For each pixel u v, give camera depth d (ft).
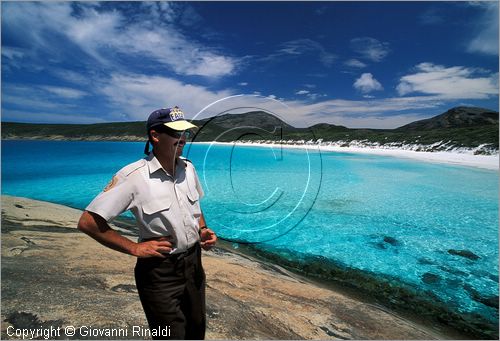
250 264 15.49
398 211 27.89
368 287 14.44
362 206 29.68
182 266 4.58
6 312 8.06
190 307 4.88
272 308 10.39
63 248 14.34
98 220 4.00
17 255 12.88
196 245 4.91
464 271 16.37
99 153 140.36
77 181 49.73
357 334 9.51
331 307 11.13
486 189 37.91
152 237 4.42
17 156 121.08
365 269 16.39
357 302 11.94
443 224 24.36
